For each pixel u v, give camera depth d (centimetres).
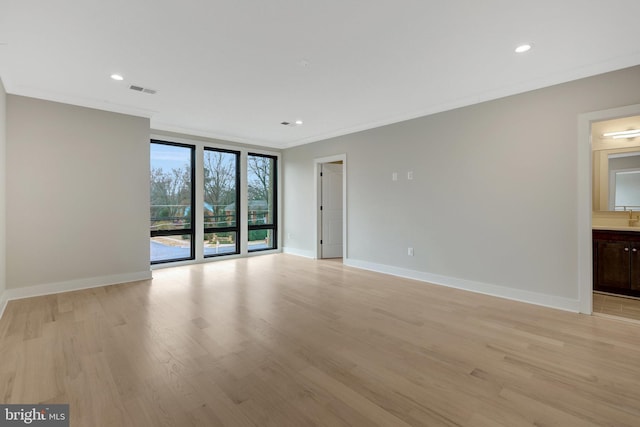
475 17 222
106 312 317
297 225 683
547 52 274
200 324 287
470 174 396
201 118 484
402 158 473
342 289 406
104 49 269
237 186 649
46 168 378
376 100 400
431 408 171
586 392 185
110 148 425
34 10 212
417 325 286
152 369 209
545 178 337
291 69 308
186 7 210
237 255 643
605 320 298
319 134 595
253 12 216
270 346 243
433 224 436
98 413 165
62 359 221
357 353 233
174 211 559
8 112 354
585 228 313
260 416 164
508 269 365
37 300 355
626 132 413
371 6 209
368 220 526
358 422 159
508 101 362
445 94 378
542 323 290
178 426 156
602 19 224
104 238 420
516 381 196
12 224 357
